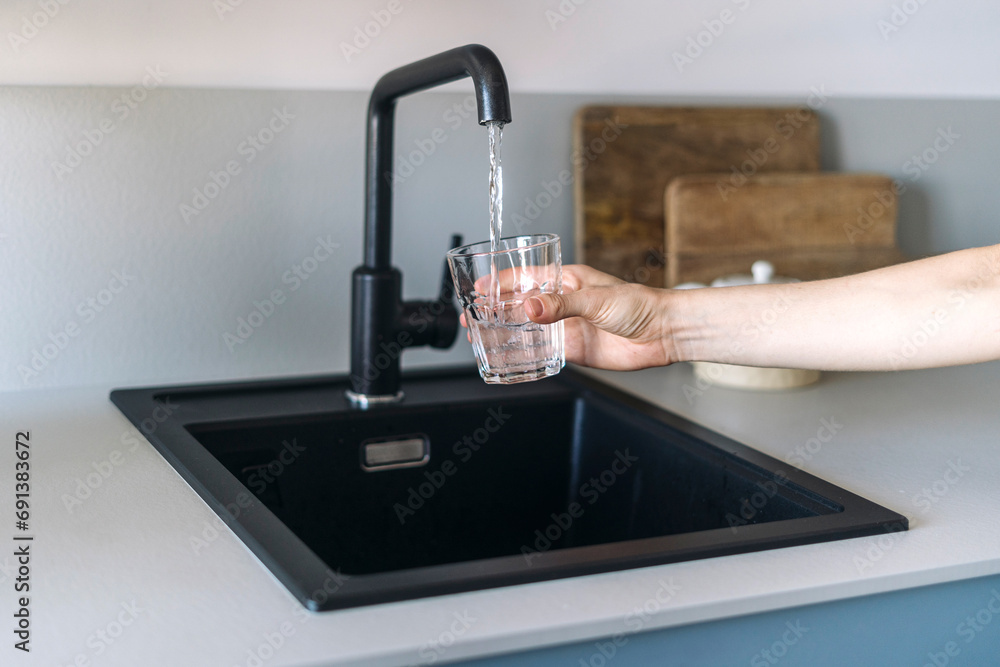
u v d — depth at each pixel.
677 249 1.37
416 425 1.09
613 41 1.36
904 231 1.60
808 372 1.22
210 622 0.54
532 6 1.30
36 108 1.07
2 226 1.08
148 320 1.16
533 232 1.35
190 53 1.15
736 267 1.40
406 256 1.28
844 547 0.68
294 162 1.20
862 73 1.53
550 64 1.34
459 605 0.57
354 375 1.10
